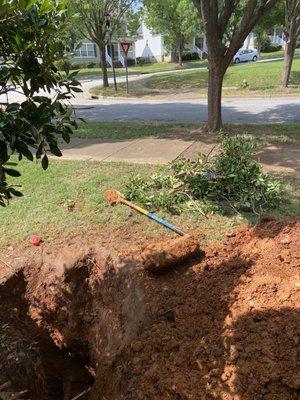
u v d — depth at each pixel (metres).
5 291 4.61
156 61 48.41
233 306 3.49
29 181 6.56
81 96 21.30
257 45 41.12
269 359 2.90
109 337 3.97
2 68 2.76
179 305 3.68
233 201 5.45
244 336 3.13
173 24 35.97
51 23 2.79
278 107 14.21
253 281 3.74
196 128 10.29
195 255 4.33
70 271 4.60
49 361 4.48
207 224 4.98
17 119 2.63
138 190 5.75
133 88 22.94
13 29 2.54
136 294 3.98
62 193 6.04
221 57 9.24
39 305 4.70
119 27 23.88
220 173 5.71
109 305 4.29
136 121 12.45
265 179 5.50
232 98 17.30
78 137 9.77
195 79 23.73
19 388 3.32
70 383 4.20
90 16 20.42
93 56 43.25
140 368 3.26
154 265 4.07
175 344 3.31
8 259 4.80
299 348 2.91
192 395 2.87
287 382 2.72
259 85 20.09
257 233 4.62
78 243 4.84
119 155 7.97
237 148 5.93
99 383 3.56
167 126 10.79
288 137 8.85
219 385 2.87
